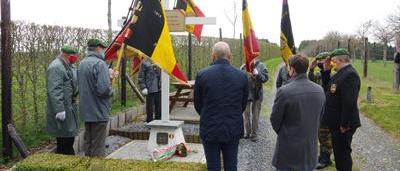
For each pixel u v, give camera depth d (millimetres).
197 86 4629
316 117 4348
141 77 8844
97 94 5941
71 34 8578
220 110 4523
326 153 6594
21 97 7266
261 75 8148
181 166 4844
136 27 5988
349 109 5352
